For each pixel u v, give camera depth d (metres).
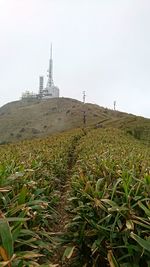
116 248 5.84
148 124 80.50
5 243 4.05
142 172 7.19
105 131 49.25
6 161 9.78
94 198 6.33
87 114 160.12
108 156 11.13
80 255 6.92
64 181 15.49
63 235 7.45
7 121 178.88
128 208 5.70
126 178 6.51
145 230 5.49
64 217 9.77
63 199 12.12
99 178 7.64
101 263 6.52
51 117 170.38
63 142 29.88
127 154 13.41
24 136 155.62
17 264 4.11
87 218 6.64
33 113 183.88
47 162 13.80
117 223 5.82
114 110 173.00
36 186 8.30
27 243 5.36
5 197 6.19
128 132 72.75
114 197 6.44
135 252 5.44
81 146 24.48
